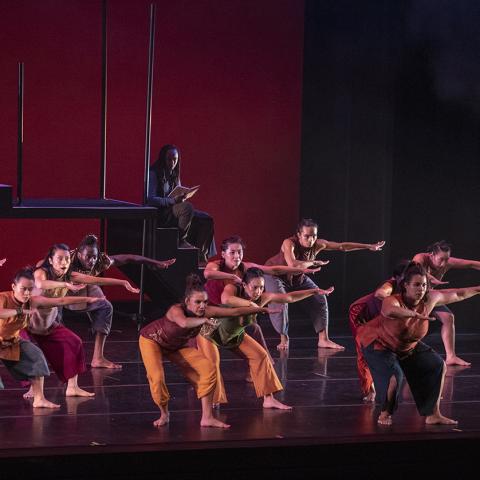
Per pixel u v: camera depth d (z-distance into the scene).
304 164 17.47
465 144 15.95
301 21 17.34
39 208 12.83
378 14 16.16
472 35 15.75
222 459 9.04
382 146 16.19
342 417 10.20
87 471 8.77
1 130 16.00
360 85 16.47
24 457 8.67
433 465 9.48
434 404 9.87
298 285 13.98
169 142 16.91
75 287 10.67
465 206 16.05
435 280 12.59
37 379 10.27
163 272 14.08
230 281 11.41
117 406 10.45
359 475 9.35
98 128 16.48
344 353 13.73
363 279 16.75
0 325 10.02
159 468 8.90
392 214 16.20
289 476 9.20
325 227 17.23
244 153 17.30
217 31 17.00
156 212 13.40
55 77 16.22
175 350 9.80
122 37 16.48
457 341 15.02
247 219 17.41
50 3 16.11
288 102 17.41
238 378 11.96
